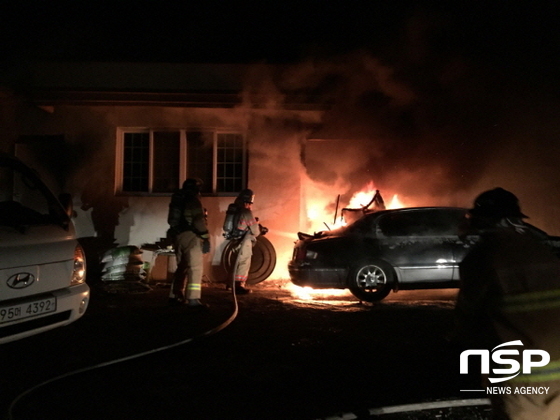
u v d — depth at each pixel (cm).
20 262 486
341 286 827
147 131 1101
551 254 261
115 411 406
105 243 1069
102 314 734
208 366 511
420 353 553
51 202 576
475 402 412
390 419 391
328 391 449
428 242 830
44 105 1044
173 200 771
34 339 604
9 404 407
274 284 1050
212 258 1077
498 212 269
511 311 247
